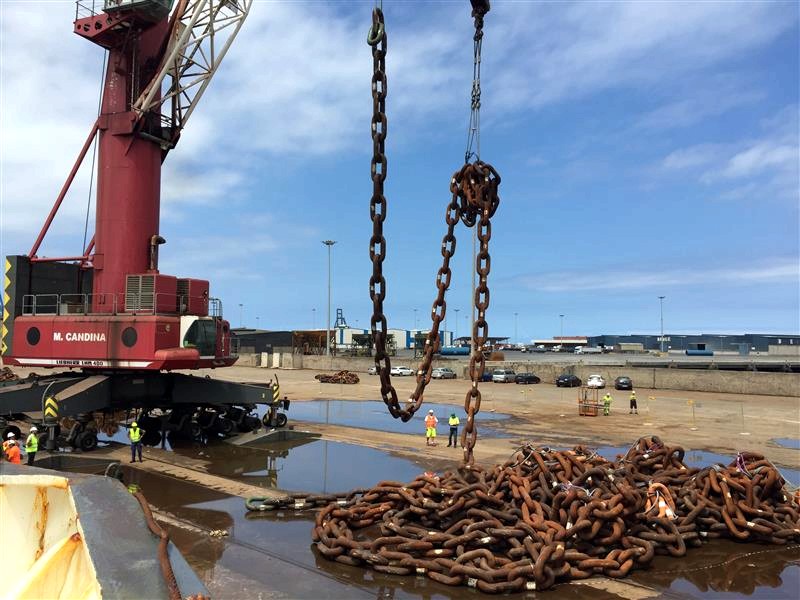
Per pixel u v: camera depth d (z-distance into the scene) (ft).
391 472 48.78
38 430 55.47
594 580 23.15
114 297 59.26
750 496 27.96
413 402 19.84
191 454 57.36
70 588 8.07
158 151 63.57
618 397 130.72
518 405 111.14
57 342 59.06
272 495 39.70
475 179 22.08
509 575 21.72
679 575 23.65
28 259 63.41
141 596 7.06
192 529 31.14
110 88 61.67
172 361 54.90
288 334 363.56
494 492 26.32
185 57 65.26
